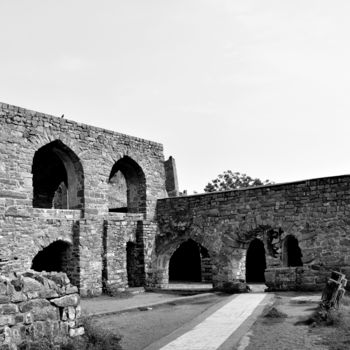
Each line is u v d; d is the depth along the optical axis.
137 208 21.92
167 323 11.42
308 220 17.73
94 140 19.84
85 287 18.16
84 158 19.31
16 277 7.49
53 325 7.79
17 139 17.00
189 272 29.92
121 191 31.86
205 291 19.14
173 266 30.41
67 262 18.45
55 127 18.39
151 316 12.68
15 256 16.09
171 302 15.41
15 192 16.64
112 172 24.31
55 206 27.81
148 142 22.33
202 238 20.42
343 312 10.23
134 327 10.94
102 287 18.83
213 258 19.98
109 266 19.14
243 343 8.38
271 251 21.61
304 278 17.39
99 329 8.71
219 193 20.16
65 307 8.05
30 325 7.42
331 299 10.63
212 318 11.27
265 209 18.81
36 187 23.92
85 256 18.38
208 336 9.10
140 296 18.36
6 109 16.83
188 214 21.05
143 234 20.94
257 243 29.14
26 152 17.23
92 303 16.14
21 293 7.38
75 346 7.60
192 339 8.87
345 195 17.11
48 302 7.80
